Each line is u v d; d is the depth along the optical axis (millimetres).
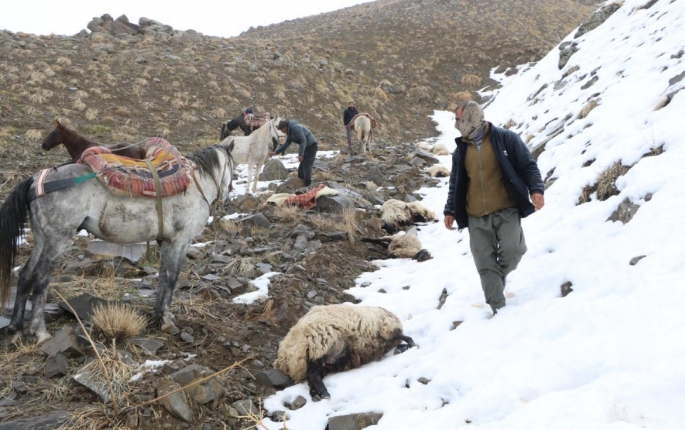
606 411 2574
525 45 38375
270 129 11914
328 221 9156
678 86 7488
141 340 4668
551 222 6512
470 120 4316
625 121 7793
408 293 6219
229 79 26125
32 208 4367
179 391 3861
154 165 4809
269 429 3811
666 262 3887
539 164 9195
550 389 3104
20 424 3486
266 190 12562
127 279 6387
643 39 12195
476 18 46781
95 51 26328
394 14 49438
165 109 21672
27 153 13695
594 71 12969
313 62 32344
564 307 4043
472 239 4582
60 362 4176
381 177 13172
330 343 4316
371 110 27312
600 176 6469
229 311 5812
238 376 4453
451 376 3703
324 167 14969
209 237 8664
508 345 3893
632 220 4977
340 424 3586
